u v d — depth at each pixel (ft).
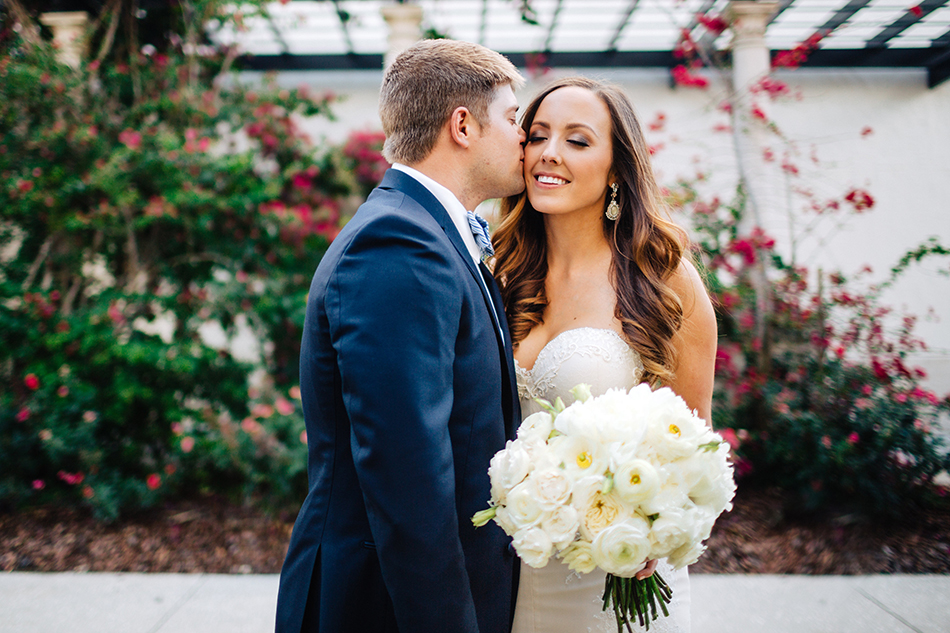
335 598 3.89
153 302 15.52
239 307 15.37
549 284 6.22
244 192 16.02
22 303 14.11
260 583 10.20
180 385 14.57
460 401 4.05
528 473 3.79
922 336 20.49
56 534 12.13
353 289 3.68
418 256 3.77
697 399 6.06
